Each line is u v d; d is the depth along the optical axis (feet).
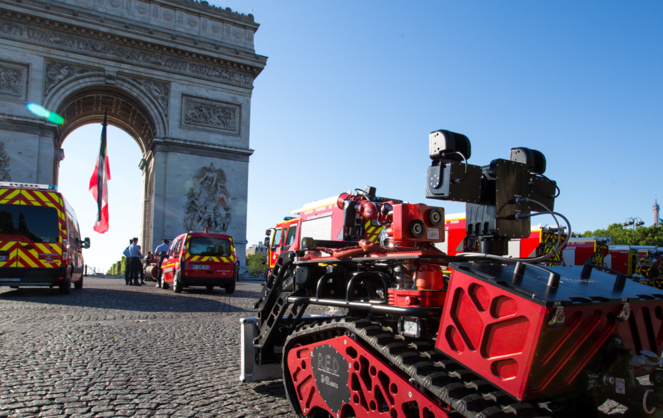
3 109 112.06
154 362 21.15
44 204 49.19
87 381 17.87
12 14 113.60
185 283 59.52
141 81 127.34
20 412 14.30
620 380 9.46
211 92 133.80
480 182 11.66
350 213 14.07
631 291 10.10
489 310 8.43
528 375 7.67
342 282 14.01
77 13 118.32
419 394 9.06
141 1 128.77
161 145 127.03
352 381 11.06
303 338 13.74
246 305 46.16
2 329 28.60
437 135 11.55
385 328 11.18
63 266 49.55
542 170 12.98
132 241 79.51
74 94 123.34
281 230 69.15
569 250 73.67
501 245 11.80
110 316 35.53
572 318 8.41
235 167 133.90
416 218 11.42
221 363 21.16
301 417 13.64
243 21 138.31
